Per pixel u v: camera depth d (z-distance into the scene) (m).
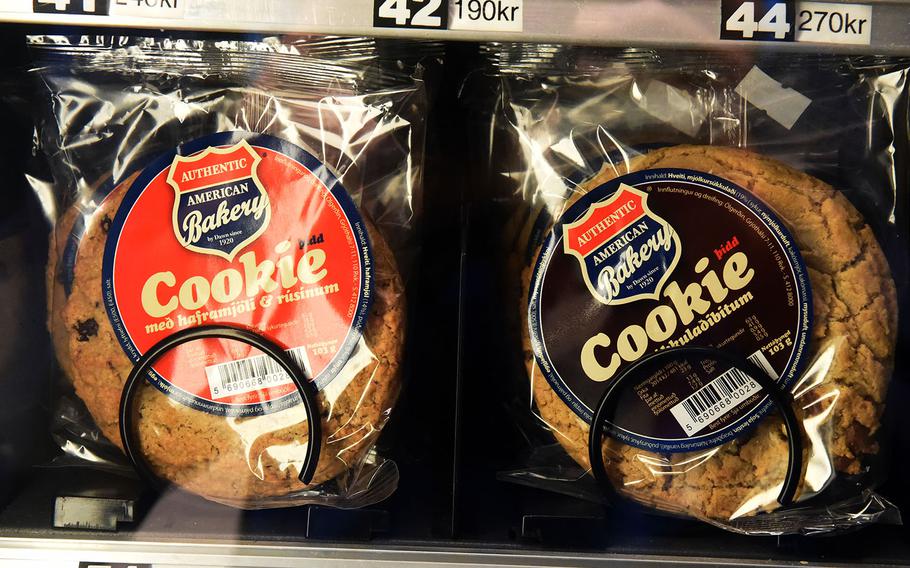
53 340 0.57
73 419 0.59
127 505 0.52
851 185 0.61
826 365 0.53
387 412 0.55
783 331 0.53
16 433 0.56
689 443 0.53
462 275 0.57
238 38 0.58
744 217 0.54
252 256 0.53
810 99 0.62
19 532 0.52
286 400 0.52
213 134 0.55
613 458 0.54
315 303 0.53
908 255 0.60
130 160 0.58
